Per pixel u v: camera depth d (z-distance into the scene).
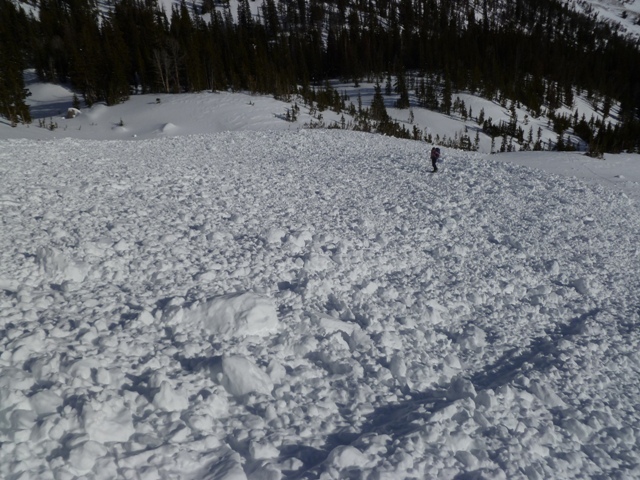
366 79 103.50
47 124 46.00
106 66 61.53
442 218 14.74
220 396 5.01
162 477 3.75
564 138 79.06
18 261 8.06
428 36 124.75
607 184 23.52
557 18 184.62
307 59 102.88
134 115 51.12
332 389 5.54
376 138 36.00
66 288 7.22
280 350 6.20
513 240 12.84
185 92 65.19
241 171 19.52
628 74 119.12
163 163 20.33
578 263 11.72
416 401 5.56
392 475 4.00
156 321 6.50
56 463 3.64
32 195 12.46
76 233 9.91
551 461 4.65
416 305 8.34
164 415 4.53
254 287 8.30
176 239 10.20
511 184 20.23
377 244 11.62
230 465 3.87
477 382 6.31
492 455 4.60
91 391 4.68
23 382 4.59
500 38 120.25
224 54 77.19
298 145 29.94
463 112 81.25
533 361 6.86
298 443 4.50
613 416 5.62
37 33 85.75
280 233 11.05
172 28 81.88
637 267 11.88
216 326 6.45
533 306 8.98
